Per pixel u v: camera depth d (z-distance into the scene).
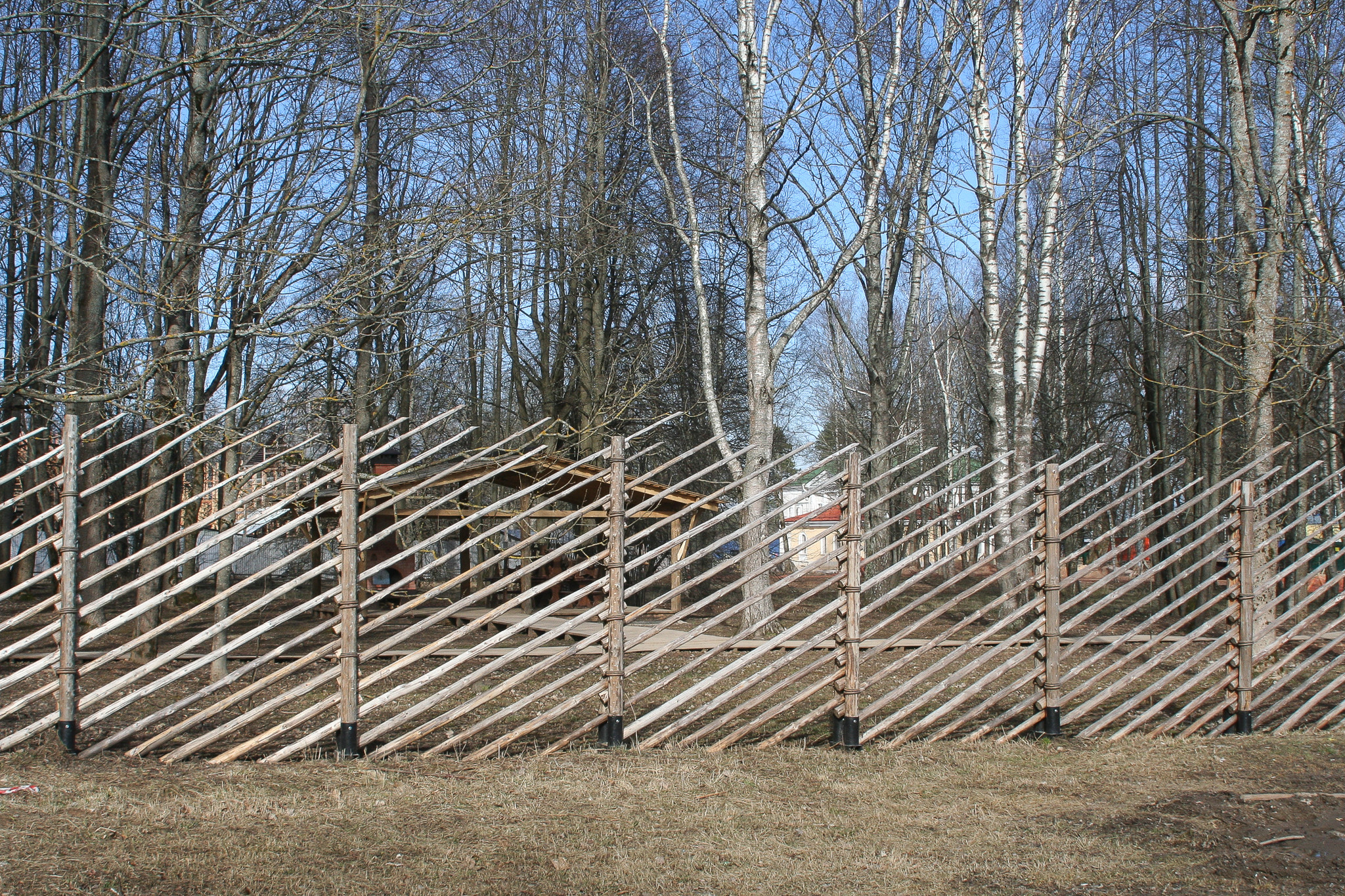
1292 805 5.98
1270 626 8.33
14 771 5.87
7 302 20.52
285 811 5.41
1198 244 18.70
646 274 26.80
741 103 17.95
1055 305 24.36
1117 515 28.45
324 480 6.63
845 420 30.78
